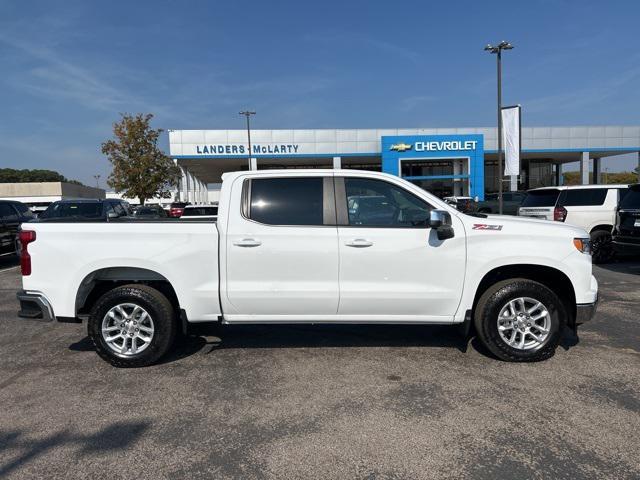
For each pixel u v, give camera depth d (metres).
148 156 38.47
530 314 4.70
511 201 21.62
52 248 4.63
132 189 38.53
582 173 37.84
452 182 39.06
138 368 4.74
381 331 5.89
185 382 4.38
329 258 4.58
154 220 4.80
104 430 3.52
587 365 4.66
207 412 3.79
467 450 3.19
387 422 3.58
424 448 3.22
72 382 4.42
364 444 3.28
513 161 22.05
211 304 4.66
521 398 3.95
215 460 3.11
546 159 45.56
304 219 4.64
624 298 7.53
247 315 4.71
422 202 4.71
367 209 4.71
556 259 4.58
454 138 36.25
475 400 3.92
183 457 3.15
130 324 4.75
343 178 4.73
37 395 4.14
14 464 3.10
